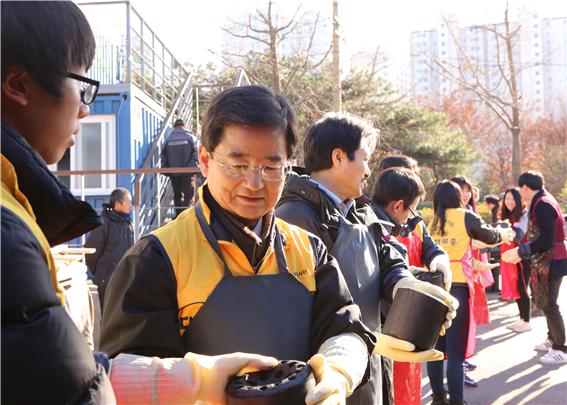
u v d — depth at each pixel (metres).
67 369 0.97
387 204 3.40
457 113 38.44
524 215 8.34
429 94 39.22
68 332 1.00
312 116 18.11
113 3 11.04
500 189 39.75
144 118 11.97
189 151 10.49
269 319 1.62
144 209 10.83
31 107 1.15
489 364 6.30
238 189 1.65
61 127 1.18
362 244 2.46
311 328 1.71
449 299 2.25
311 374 1.36
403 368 3.12
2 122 1.12
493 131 39.84
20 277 0.94
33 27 1.11
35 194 1.17
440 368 4.68
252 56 19.23
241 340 1.59
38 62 1.12
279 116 1.64
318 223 2.44
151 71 13.18
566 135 39.66
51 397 0.96
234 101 1.63
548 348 6.59
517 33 25.52
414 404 3.14
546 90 49.38
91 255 6.52
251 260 1.70
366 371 1.76
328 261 1.91
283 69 18.98
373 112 22.31
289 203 2.52
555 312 6.31
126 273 1.60
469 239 4.72
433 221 4.86
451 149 25.62
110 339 1.60
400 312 2.24
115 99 10.98
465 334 4.54
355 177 2.64
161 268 1.60
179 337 1.58
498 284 11.41
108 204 6.63
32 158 1.14
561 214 6.28
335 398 1.33
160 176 11.98
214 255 1.66
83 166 10.98
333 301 1.73
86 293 4.15
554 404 5.03
